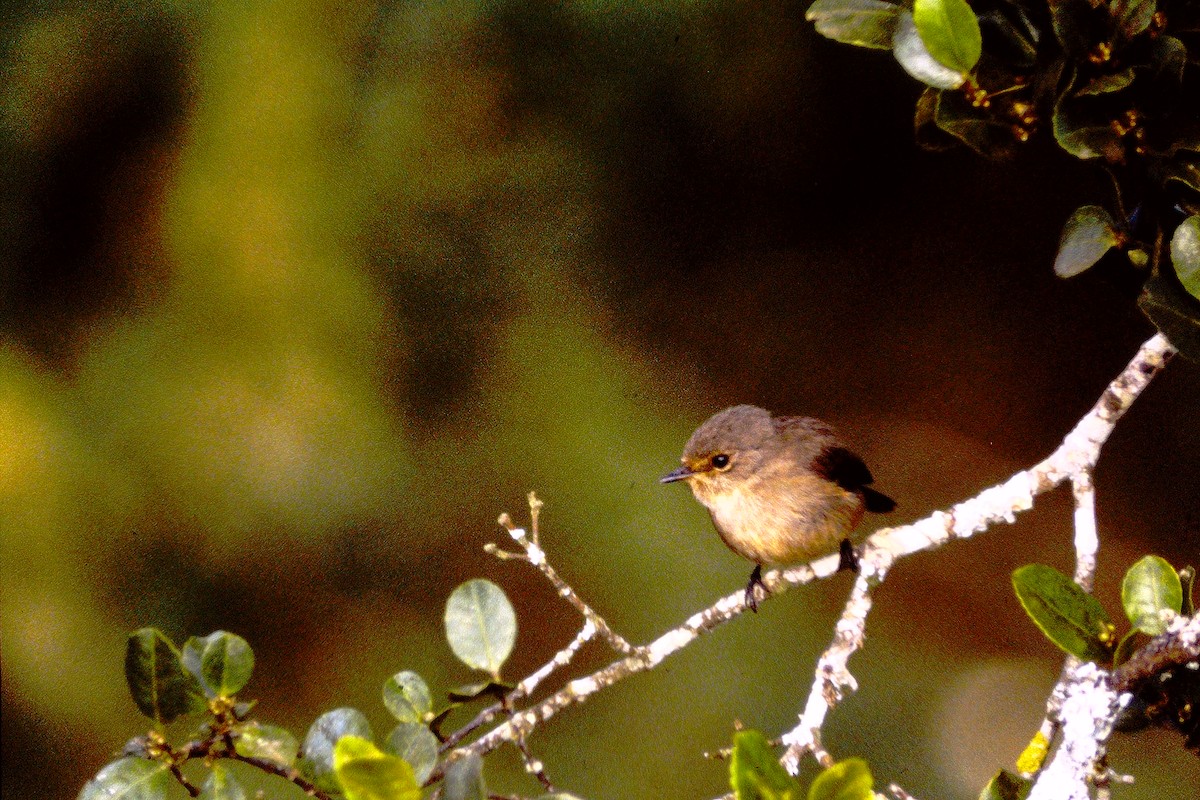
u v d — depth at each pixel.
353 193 11.38
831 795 4.12
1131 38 5.41
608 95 12.08
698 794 10.95
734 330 14.48
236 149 11.21
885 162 14.36
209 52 11.18
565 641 12.02
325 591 11.62
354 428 11.43
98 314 11.43
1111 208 6.00
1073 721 5.30
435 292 11.79
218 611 11.38
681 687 11.52
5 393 11.16
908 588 14.03
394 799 4.51
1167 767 11.54
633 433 12.30
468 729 5.47
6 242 11.38
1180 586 5.33
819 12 5.84
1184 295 5.40
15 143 11.37
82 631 11.10
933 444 15.20
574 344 12.37
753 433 7.95
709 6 11.97
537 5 11.48
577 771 11.14
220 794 5.22
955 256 15.65
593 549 11.85
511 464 11.88
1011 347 15.63
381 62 11.40
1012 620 13.62
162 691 5.30
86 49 11.31
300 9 11.27
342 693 11.50
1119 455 15.21
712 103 12.59
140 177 11.37
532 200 12.16
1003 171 15.34
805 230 14.84
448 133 11.59
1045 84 5.65
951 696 12.70
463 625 5.57
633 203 12.99
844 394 15.30
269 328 11.27
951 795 11.65
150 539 11.21
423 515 11.74
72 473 11.09
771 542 7.93
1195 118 5.47
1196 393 15.23
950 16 5.48
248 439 11.26
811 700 6.00
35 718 10.99
